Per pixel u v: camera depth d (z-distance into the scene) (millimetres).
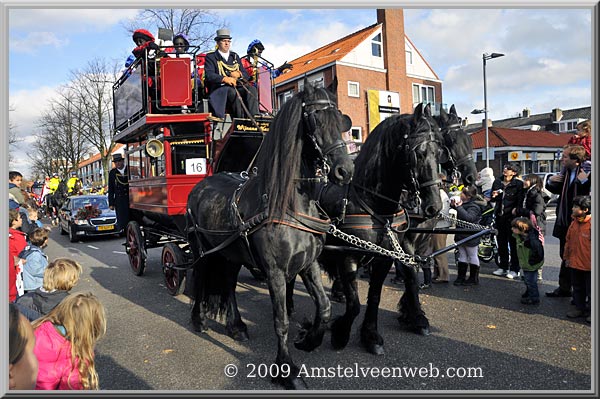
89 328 2586
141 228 8047
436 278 6840
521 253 5484
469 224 4543
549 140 32656
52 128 31547
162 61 6301
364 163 4125
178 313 5645
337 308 5707
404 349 4227
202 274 4848
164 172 6301
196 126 6492
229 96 6566
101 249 11922
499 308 5375
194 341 4652
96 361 4219
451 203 6789
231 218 3945
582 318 4902
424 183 3639
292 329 4867
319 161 3283
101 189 26328
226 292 4785
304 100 3287
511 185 6855
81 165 59781
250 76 7414
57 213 21734
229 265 4777
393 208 4055
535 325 4742
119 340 4758
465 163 5410
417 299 4684
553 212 16109
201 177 6090
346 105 23078
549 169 32125
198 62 7836
